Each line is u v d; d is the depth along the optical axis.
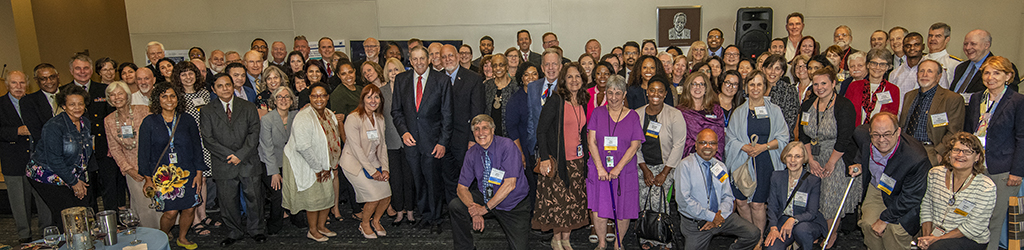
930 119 3.24
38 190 3.47
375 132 3.60
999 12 6.47
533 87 3.68
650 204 3.30
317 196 3.63
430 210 3.92
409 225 4.07
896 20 6.87
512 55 4.68
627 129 3.15
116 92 3.33
